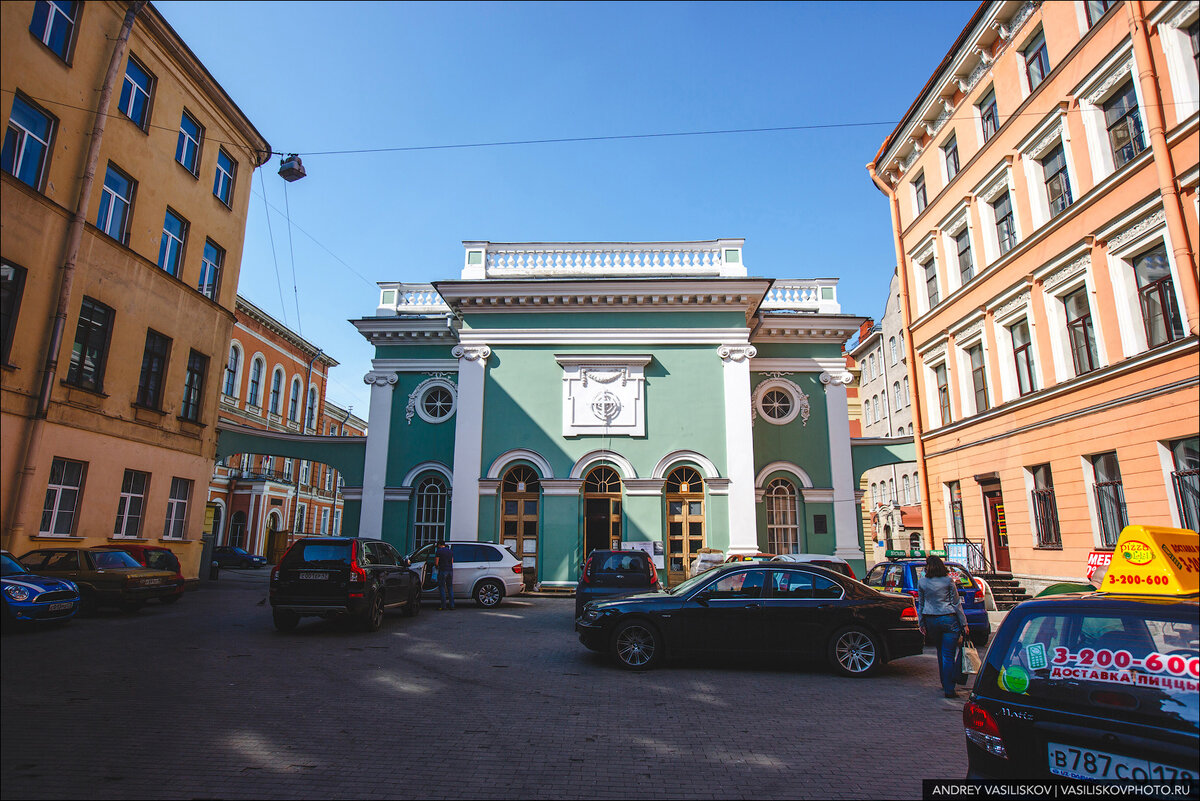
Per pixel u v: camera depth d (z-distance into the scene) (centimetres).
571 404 2123
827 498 2272
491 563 1712
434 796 475
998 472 1730
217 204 1964
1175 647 356
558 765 544
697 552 2050
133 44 1605
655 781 514
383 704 713
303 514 4884
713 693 813
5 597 1073
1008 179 1677
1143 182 1277
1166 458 1238
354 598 1163
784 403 2369
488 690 794
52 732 582
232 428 2341
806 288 2509
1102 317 1391
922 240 2086
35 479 1334
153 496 1695
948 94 1914
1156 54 1252
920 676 947
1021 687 390
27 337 1316
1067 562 1477
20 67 1294
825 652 937
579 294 2148
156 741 568
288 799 460
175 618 1323
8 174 1259
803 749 598
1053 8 1514
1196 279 1167
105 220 1540
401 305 2508
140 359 1639
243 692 743
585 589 1209
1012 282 1661
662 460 2081
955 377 1945
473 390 2141
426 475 2339
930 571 850
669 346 2166
